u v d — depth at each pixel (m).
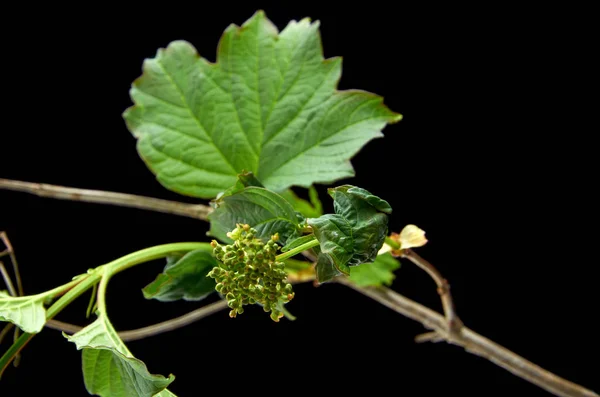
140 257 0.59
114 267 0.58
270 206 0.55
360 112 0.61
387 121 0.61
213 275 0.54
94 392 0.57
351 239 0.53
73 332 0.61
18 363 0.58
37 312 0.57
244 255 0.54
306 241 0.54
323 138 0.61
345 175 0.60
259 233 0.56
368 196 0.54
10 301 0.57
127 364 0.55
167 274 0.59
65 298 0.57
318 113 0.61
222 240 0.61
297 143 0.61
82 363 0.56
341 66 0.61
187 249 0.60
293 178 0.61
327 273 0.54
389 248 0.58
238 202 0.56
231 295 0.54
